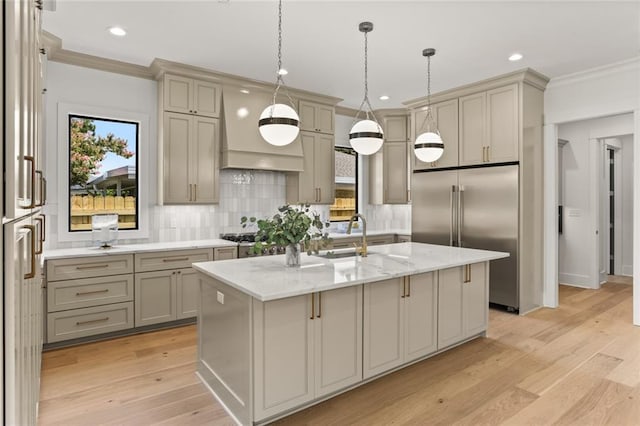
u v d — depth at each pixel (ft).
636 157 13.10
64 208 12.76
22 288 4.38
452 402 8.16
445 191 16.49
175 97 13.70
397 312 9.31
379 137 10.32
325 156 17.74
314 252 11.03
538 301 15.37
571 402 8.16
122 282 11.99
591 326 13.06
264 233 8.75
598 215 18.84
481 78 14.94
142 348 11.15
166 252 12.76
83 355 10.62
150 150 14.28
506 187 14.53
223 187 16.02
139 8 9.70
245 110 15.16
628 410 7.84
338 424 7.38
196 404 8.09
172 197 13.67
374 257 10.57
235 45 11.87
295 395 7.54
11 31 3.42
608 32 11.02
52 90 12.52
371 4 9.48
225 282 7.63
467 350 10.95
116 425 7.30
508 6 9.58
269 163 15.42
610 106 13.69
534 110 14.83
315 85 15.83
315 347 7.81
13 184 3.48
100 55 12.71
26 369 4.85
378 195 20.51
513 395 8.45
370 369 8.76
